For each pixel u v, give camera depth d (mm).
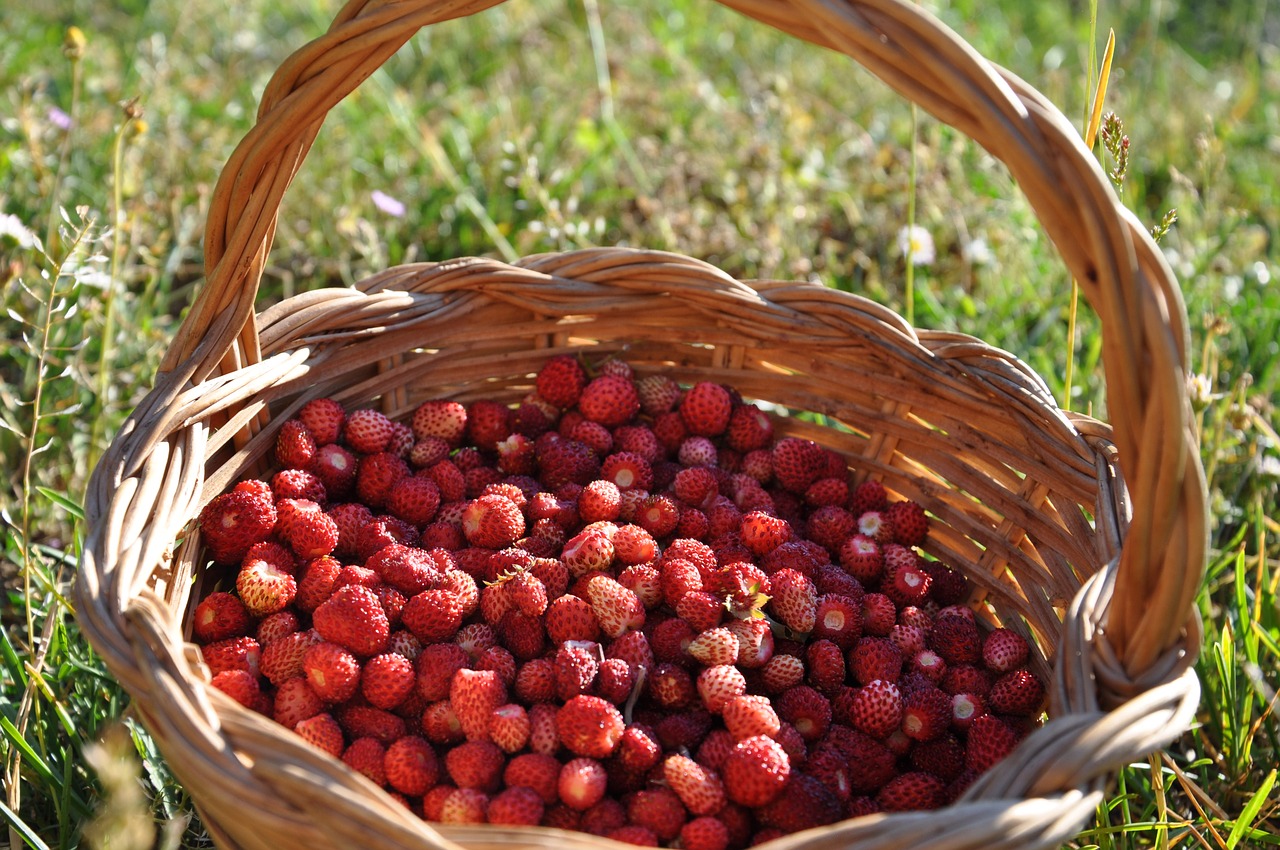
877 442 558
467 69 1010
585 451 544
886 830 387
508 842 388
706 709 475
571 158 828
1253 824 518
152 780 491
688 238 730
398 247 744
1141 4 1236
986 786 400
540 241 721
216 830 423
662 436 562
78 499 603
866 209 819
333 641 470
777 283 552
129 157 674
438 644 477
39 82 777
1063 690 425
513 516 513
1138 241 411
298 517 500
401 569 487
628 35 1039
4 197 676
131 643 415
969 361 530
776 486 560
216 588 500
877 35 419
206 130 779
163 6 993
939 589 525
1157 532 411
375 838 388
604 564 501
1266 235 838
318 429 524
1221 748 539
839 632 497
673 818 447
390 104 789
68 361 611
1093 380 658
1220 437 587
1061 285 727
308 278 723
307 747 397
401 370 548
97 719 512
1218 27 1310
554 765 453
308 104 452
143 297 653
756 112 829
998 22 1177
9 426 516
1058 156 411
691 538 528
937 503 545
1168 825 480
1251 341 692
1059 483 510
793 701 479
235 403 495
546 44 982
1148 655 419
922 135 812
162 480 460
